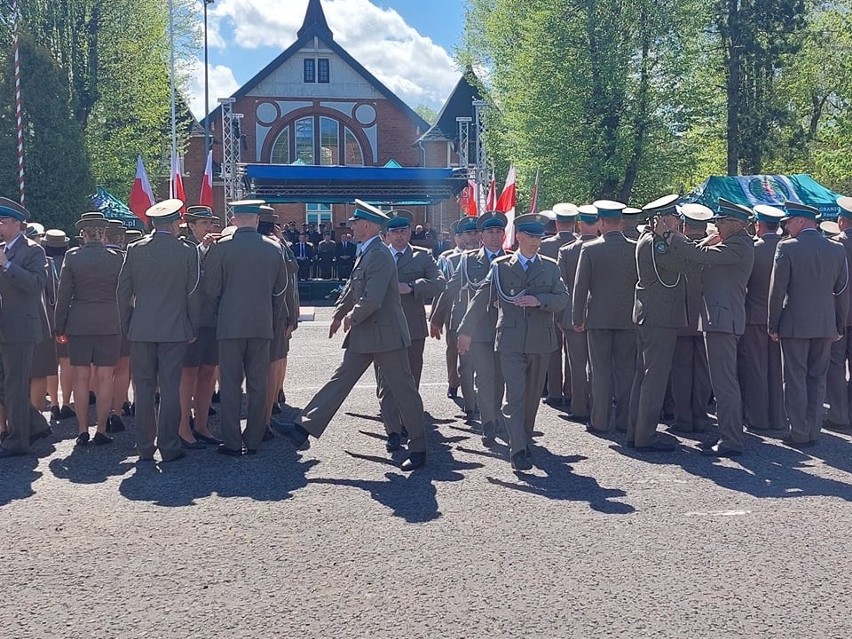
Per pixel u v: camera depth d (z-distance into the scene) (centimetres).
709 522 554
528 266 692
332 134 4772
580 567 477
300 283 2667
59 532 541
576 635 396
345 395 711
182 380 774
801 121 3591
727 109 3250
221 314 727
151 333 708
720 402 733
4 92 2405
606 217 798
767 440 792
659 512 575
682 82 3067
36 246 755
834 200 2059
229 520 562
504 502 599
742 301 733
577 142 3022
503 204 1634
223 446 742
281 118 4697
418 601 433
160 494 625
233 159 2692
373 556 495
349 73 4750
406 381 694
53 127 2459
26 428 747
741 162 3319
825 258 750
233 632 401
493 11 3822
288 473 682
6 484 655
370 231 698
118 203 2559
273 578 464
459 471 686
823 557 493
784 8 3058
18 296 739
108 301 784
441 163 4534
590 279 805
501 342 692
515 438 678
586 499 606
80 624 410
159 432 721
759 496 612
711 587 450
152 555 500
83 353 775
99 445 785
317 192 2714
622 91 2973
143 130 3303
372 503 598
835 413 841
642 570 473
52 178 2430
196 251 733
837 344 835
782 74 3341
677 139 3189
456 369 1007
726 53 3194
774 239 829
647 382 738
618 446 770
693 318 751
